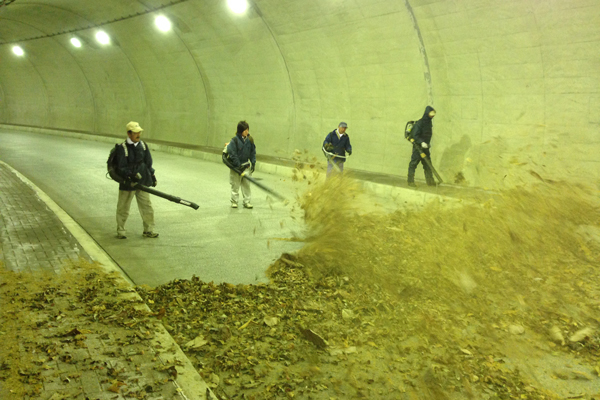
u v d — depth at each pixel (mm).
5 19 23969
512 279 5477
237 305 4711
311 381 3463
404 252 6281
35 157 17188
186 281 5293
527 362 3805
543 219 7344
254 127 19062
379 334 4184
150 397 3012
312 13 13289
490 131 11227
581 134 9461
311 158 16516
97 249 6090
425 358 3809
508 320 4492
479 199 8555
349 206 7754
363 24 12547
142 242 7078
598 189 8719
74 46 25422
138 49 21844
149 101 25094
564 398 3332
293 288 5191
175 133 23891
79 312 4168
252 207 9734
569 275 5602
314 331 4160
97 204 9602
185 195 10961
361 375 3562
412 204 9930
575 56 9242
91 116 30031
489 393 3354
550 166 9992
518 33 9844
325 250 6070
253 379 3477
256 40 16062
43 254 5699
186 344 3891
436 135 12508
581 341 4086
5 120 37469
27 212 7918
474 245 6465
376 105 14023
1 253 5656
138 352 3537
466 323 4426
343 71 14359
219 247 6898
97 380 3133
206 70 19844
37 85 33156
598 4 8430
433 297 4996
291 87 16641
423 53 11859
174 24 17875
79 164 15688
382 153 14156
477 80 11172
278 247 6938
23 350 3447
